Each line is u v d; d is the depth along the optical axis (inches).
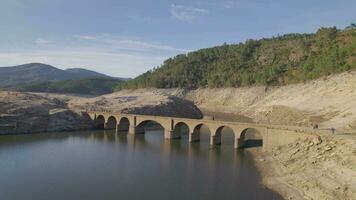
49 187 2920.8
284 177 2952.8
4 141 4960.6
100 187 2928.2
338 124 4217.5
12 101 6481.3
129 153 4281.5
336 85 6117.1
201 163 3730.3
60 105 7613.2
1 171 3383.4
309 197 2437.3
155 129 6594.5
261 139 4972.9
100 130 6402.6
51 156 4069.9
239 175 3233.3
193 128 5024.6
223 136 5516.7
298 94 7303.2
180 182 3058.6
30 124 5866.1
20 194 2746.1
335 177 2449.6
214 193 2751.0
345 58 7150.6
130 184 3009.4
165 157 4037.9
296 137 3681.1
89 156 4092.0
